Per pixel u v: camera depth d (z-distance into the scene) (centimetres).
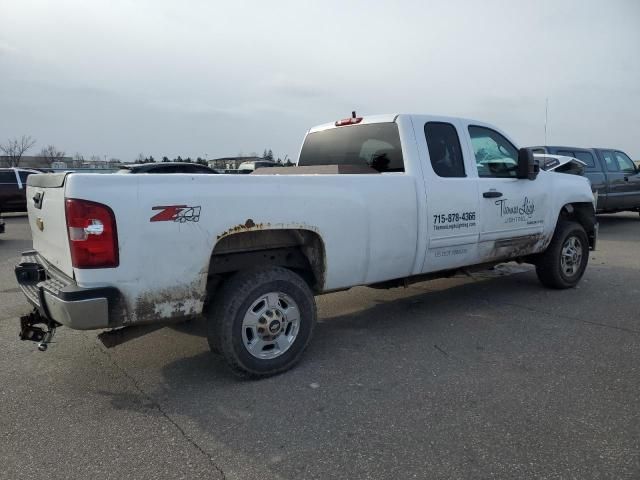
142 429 316
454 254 514
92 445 298
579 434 304
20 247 1145
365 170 493
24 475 269
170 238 338
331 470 272
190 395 363
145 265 331
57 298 318
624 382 376
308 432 311
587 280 723
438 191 489
